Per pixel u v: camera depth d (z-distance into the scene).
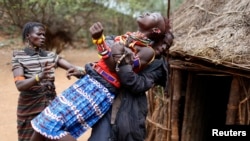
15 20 14.30
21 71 3.65
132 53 2.52
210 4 4.54
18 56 3.69
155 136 4.75
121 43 2.55
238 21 3.90
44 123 2.49
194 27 4.33
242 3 4.09
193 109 4.49
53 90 3.87
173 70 4.33
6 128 6.88
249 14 3.91
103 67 2.56
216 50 3.63
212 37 3.84
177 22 4.80
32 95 3.73
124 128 2.57
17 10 13.95
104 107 2.57
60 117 2.49
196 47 3.77
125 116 2.59
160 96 4.64
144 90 2.61
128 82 2.49
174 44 4.06
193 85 4.42
